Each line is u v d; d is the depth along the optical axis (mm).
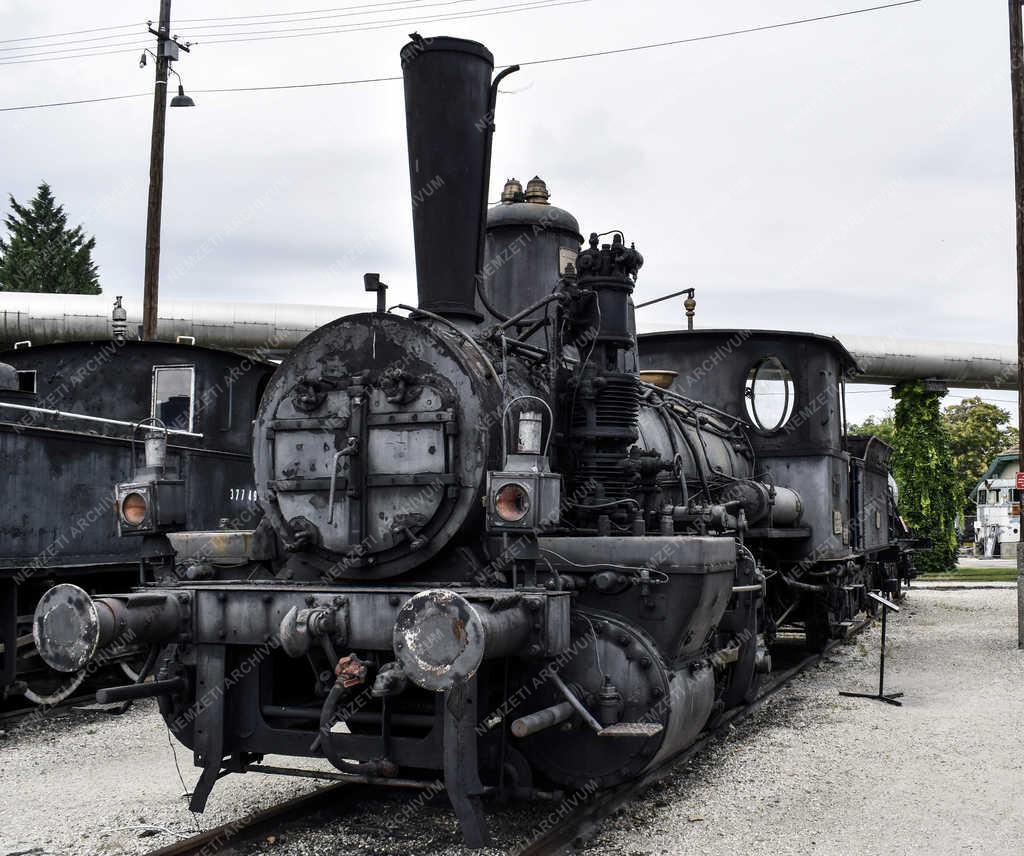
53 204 42250
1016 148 13336
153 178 17359
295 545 5664
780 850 5203
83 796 6336
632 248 6594
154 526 5727
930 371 25062
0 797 6367
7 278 40625
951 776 6648
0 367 10281
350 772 5113
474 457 5426
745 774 6648
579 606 5805
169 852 5008
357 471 5555
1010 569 34500
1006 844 5312
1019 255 13508
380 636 5078
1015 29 13312
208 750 5434
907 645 13320
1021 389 13500
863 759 7090
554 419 6355
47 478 9727
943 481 29484
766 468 11234
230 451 12266
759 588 7496
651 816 5734
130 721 8875
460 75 6324
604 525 6234
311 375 5836
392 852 5094
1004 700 9375
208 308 21453
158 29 17359
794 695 9578
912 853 5180
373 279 6082
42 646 4938
